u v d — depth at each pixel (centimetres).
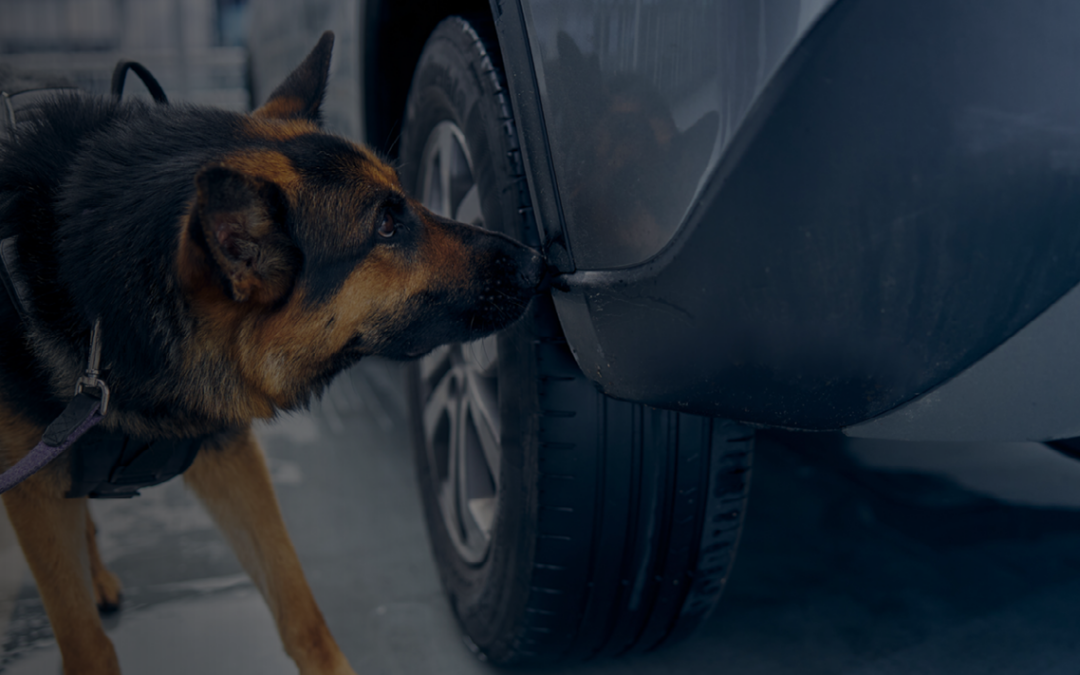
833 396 122
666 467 163
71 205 154
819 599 224
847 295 113
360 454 325
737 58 110
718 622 216
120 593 228
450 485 223
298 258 157
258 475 186
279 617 182
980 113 104
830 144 107
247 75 530
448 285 165
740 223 115
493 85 162
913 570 237
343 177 163
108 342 150
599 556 167
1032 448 297
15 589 234
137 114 173
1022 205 107
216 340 159
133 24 680
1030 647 198
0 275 150
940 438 123
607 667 198
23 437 160
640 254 128
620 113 127
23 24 666
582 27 130
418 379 243
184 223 144
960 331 113
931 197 107
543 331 157
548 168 142
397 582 236
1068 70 104
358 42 258
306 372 171
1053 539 247
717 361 125
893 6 102
